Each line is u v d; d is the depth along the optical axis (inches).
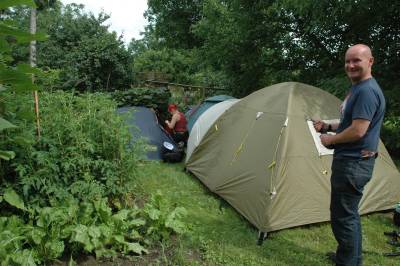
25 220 121.2
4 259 99.6
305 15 340.5
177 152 259.4
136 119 264.1
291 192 152.6
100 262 116.0
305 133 162.2
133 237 126.3
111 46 449.4
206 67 574.6
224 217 165.0
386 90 264.5
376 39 294.8
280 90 178.7
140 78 560.4
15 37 78.4
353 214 113.7
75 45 527.5
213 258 126.3
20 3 71.2
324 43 370.0
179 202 176.6
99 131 147.9
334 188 113.7
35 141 125.4
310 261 129.8
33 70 86.5
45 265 109.7
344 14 280.5
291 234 148.9
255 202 155.2
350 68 107.9
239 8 435.5
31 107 130.5
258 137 171.5
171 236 136.9
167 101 379.2
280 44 423.5
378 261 132.2
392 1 264.5
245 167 170.2
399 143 279.9
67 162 128.6
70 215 115.5
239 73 492.7
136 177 153.9
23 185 120.1
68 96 151.1
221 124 208.5
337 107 176.2
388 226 160.7
